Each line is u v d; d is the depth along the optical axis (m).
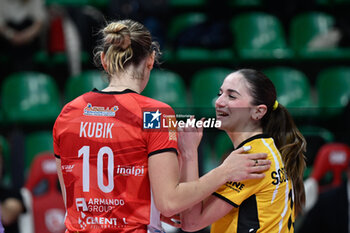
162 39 23.28
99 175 7.75
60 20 23.25
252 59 24.23
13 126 21.86
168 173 7.58
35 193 17.12
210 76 23.25
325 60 24.73
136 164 7.68
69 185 7.97
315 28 26.36
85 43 23.11
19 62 23.20
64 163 8.02
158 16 23.78
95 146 7.77
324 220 15.10
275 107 8.96
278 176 8.45
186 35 23.98
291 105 22.97
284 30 27.23
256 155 8.20
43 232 15.88
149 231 7.89
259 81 8.70
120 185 7.71
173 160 7.68
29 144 20.75
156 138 7.65
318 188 17.05
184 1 26.84
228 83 8.79
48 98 22.98
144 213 7.76
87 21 23.09
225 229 8.52
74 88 22.45
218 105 8.82
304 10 26.84
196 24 24.14
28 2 23.00
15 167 18.53
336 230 15.00
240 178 8.02
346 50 24.45
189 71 24.56
